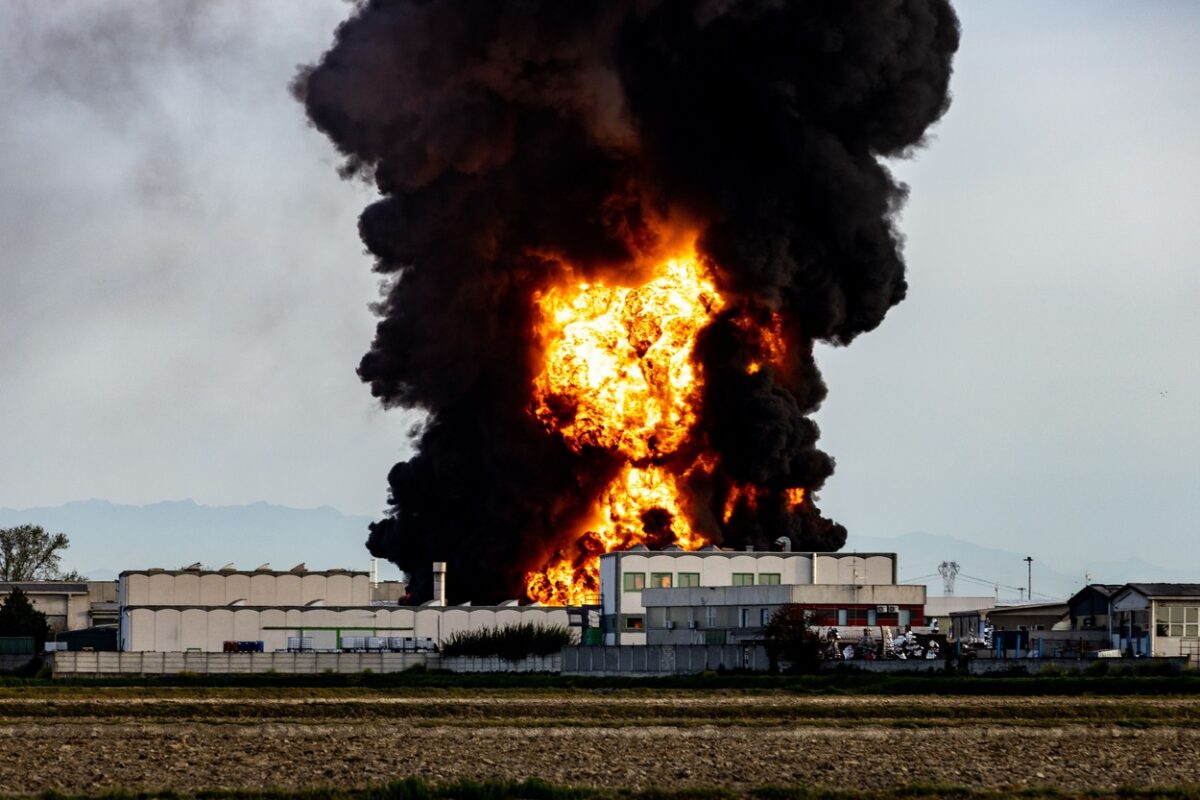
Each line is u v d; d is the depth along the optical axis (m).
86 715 109.25
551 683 144.38
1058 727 102.31
